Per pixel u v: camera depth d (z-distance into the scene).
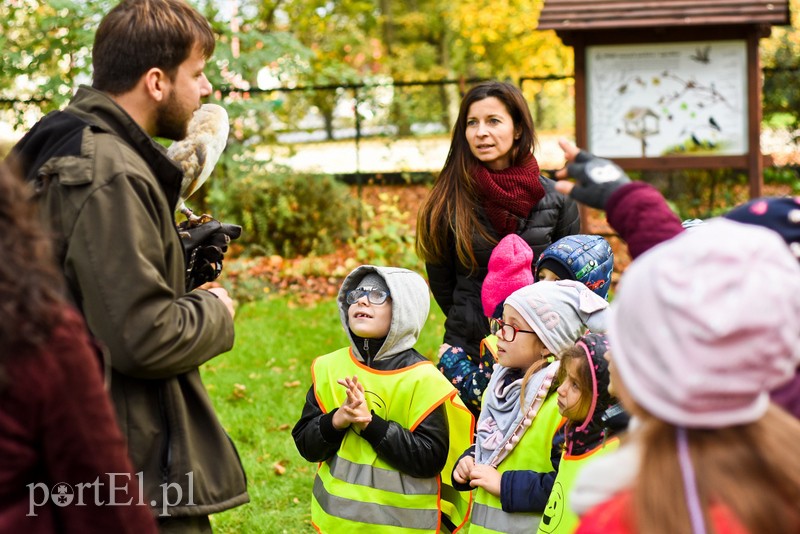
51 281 1.82
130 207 2.52
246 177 11.10
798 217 2.33
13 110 10.89
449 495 3.67
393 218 11.16
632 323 1.64
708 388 1.55
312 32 20.41
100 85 2.77
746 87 8.80
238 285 9.70
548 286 3.38
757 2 8.69
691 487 1.56
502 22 20.33
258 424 6.03
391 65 22.34
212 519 4.73
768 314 1.55
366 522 3.42
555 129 21.38
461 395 4.00
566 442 2.98
